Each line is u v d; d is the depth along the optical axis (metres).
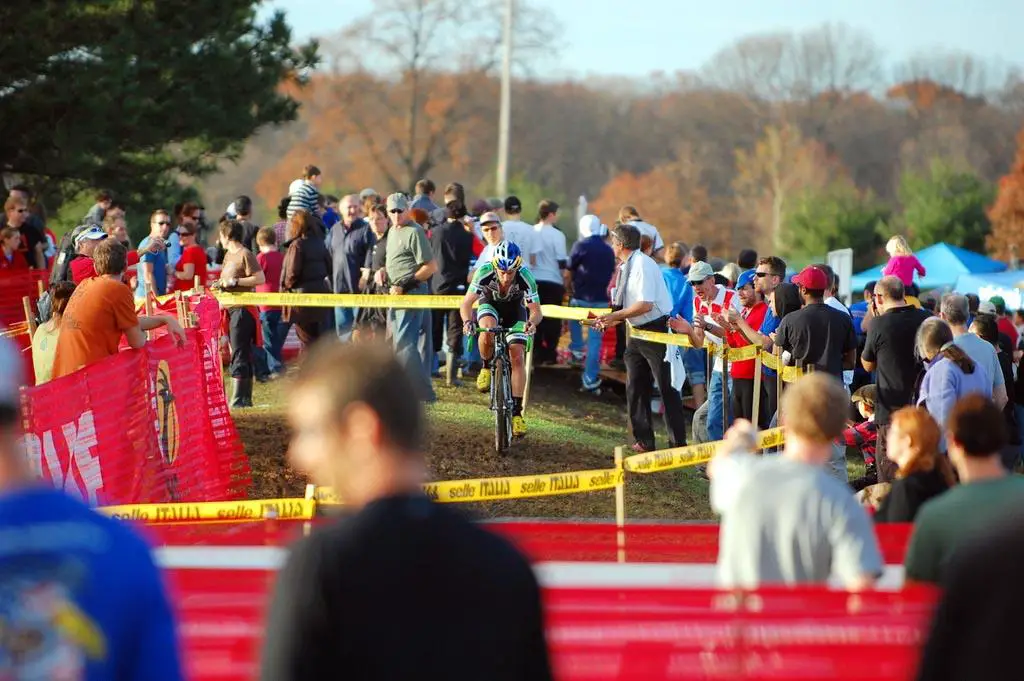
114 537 8.59
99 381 24.88
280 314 48.69
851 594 13.00
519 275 38.03
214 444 31.94
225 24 81.69
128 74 73.75
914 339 33.81
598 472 22.62
